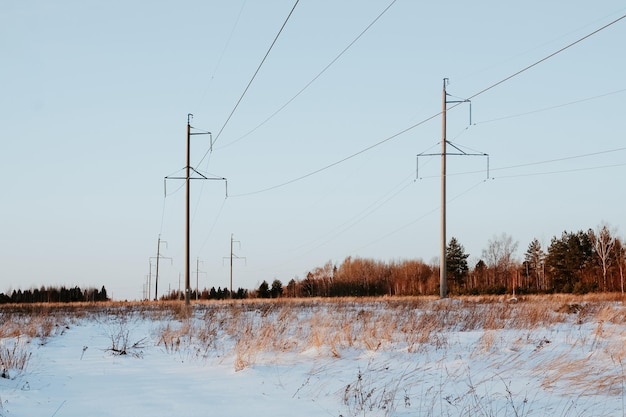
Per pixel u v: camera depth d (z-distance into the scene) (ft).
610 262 280.10
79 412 26.48
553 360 36.19
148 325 80.48
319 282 360.69
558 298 113.19
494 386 30.94
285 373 36.04
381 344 46.26
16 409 26.63
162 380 34.96
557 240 312.91
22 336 60.59
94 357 46.24
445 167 125.90
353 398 29.12
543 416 24.95
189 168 130.21
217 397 29.76
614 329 54.85
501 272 353.10
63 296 288.51
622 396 28.07
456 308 87.66
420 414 25.81
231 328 60.75
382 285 351.05
